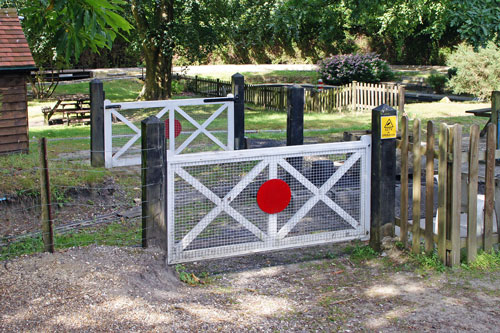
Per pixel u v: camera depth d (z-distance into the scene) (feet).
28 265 16.26
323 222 21.20
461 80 77.36
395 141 19.99
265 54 138.41
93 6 20.22
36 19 22.77
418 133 18.86
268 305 15.76
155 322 13.87
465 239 18.51
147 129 17.37
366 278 17.95
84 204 25.91
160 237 18.03
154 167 17.62
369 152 20.53
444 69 114.52
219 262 19.48
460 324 14.58
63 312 13.87
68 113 60.13
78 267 16.26
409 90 94.79
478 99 75.66
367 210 20.98
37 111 71.36
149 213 17.78
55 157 34.73
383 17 101.65
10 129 37.37
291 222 19.80
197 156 18.31
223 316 14.71
